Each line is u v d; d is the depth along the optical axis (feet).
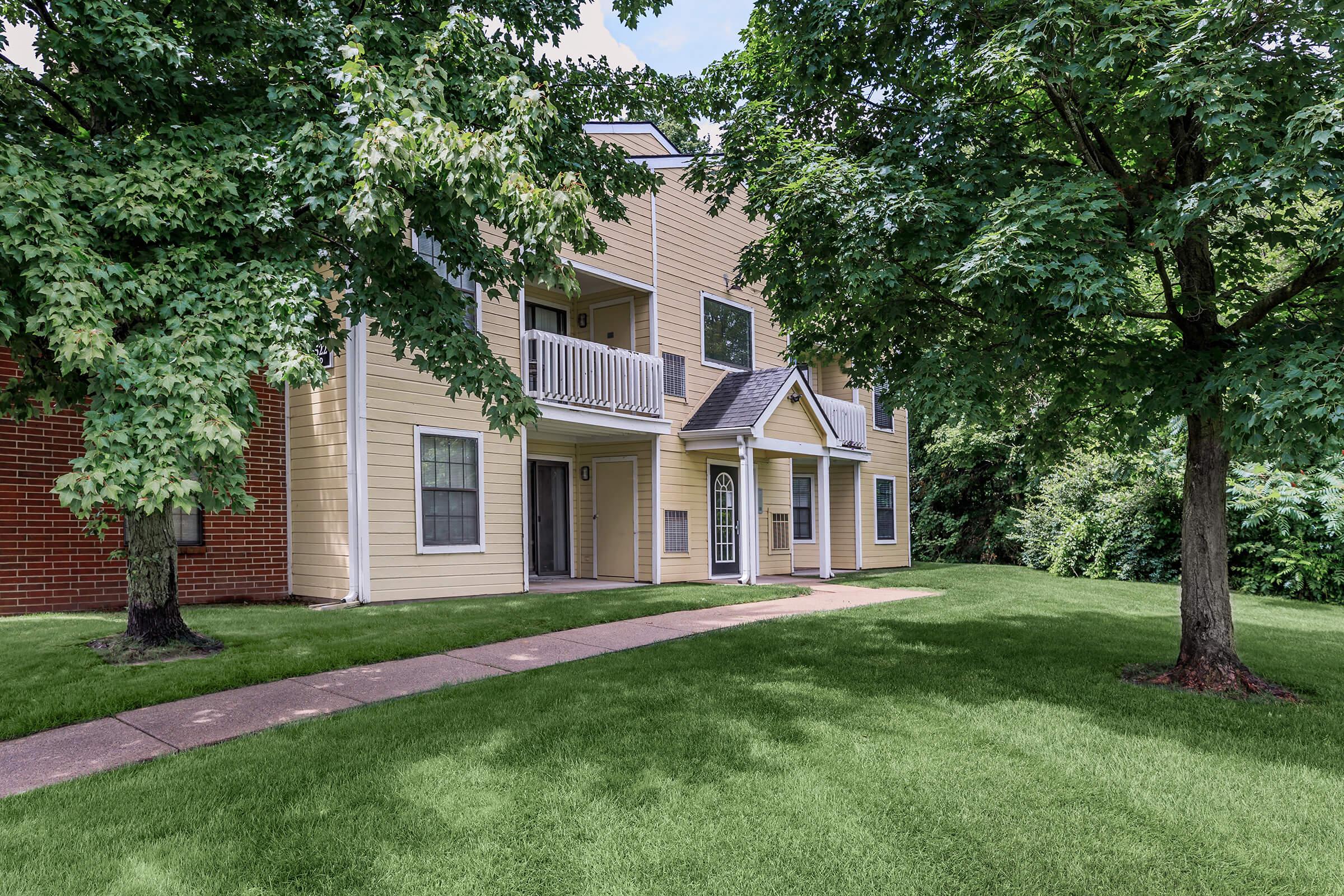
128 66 17.17
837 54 21.36
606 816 10.96
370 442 31.37
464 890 9.07
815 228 20.81
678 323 45.68
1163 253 19.75
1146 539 45.91
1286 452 15.52
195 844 10.07
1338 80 15.53
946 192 18.75
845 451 52.42
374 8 20.71
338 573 31.27
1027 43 16.49
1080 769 12.96
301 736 14.23
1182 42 15.21
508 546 36.22
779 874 9.47
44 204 13.98
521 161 15.72
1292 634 27.20
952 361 20.30
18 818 10.84
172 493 12.93
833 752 13.55
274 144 17.46
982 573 53.21
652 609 29.40
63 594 27.76
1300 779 12.71
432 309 19.16
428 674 19.20
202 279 15.93
